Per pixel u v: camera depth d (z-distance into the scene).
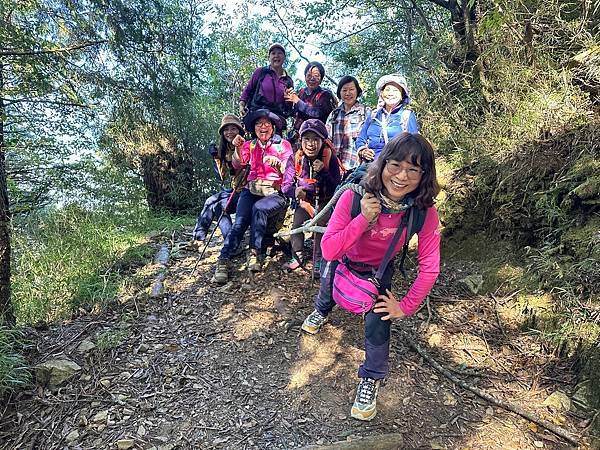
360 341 3.30
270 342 3.33
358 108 4.77
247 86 5.52
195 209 8.92
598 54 4.16
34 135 6.53
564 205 3.72
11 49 3.53
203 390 2.89
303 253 4.39
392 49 8.37
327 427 2.61
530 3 4.62
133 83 8.20
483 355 3.19
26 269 4.54
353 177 2.53
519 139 4.34
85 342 3.31
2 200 3.35
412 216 2.30
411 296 2.45
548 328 3.26
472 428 2.61
